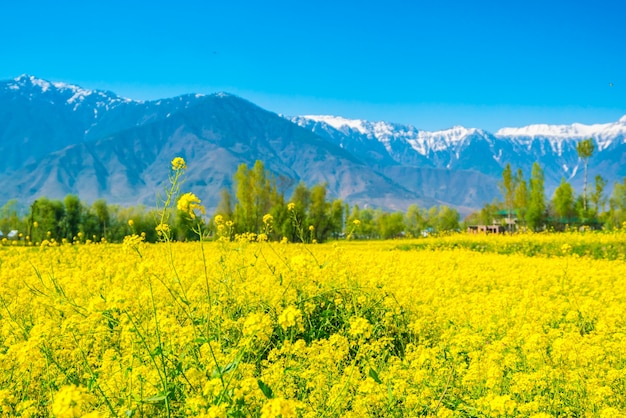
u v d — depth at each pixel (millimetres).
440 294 12352
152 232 38125
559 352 6816
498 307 10141
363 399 5484
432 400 6004
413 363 6641
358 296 9773
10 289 10695
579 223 73312
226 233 11250
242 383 4660
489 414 5621
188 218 5992
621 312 9914
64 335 6270
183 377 5285
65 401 3469
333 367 6316
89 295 9555
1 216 69125
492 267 19078
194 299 8758
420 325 8961
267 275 10352
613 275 16422
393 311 9508
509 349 7672
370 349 6750
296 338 8711
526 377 6328
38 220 55875
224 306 8469
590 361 6934
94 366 6848
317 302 9531
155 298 8914
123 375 5602
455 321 9320
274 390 5785
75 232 60000
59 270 13844
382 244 40469
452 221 121125
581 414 6160
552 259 23109
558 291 13336
